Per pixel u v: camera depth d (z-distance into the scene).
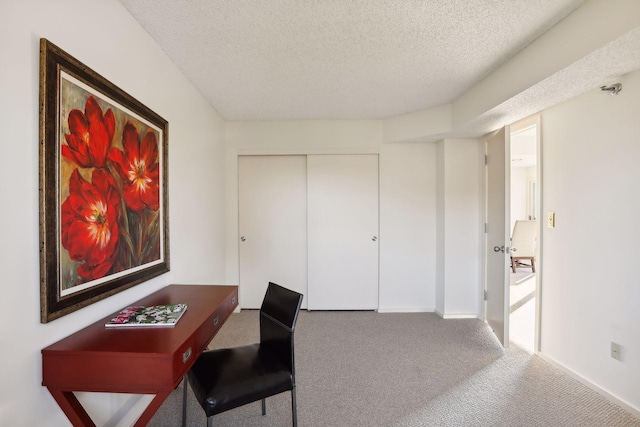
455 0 1.53
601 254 1.97
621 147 1.85
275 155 3.61
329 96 2.83
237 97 2.81
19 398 0.99
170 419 1.74
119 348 1.09
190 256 2.44
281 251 3.67
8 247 0.95
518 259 5.76
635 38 1.40
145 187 1.71
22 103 0.99
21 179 0.99
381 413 1.79
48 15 1.09
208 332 1.43
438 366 2.32
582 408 1.83
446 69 2.30
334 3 1.55
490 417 1.76
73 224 1.18
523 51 2.00
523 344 2.71
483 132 3.06
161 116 1.97
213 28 1.76
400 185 3.54
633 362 1.78
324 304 3.63
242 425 1.69
